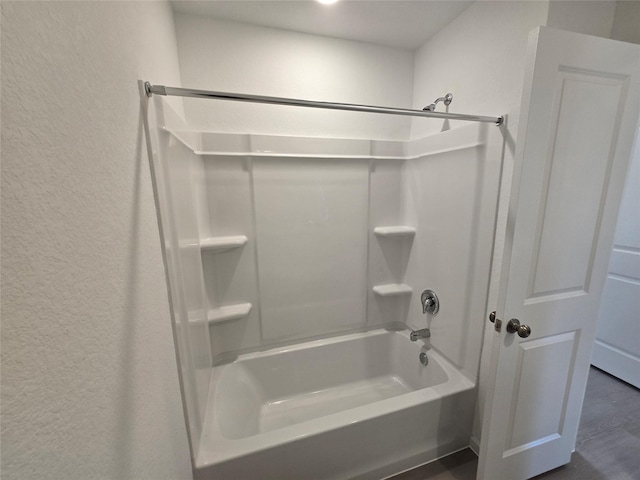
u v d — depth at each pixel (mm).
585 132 1007
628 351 2002
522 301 1078
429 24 1548
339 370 1945
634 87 1027
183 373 961
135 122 701
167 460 779
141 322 656
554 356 1204
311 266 1854
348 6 1393
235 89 1551
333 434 1202
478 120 1202
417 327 1933
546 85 916
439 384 1543
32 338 333
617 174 1091
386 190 1938
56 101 399
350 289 1973
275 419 1691
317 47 1657
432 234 1723
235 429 1346
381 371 2035
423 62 1765
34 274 341
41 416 342
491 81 1287
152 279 740
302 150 1701
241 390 1623
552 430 1309
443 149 1576
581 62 940
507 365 1121
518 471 1273
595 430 1625
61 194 399
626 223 1957
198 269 1339
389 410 1291
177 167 1035
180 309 973
